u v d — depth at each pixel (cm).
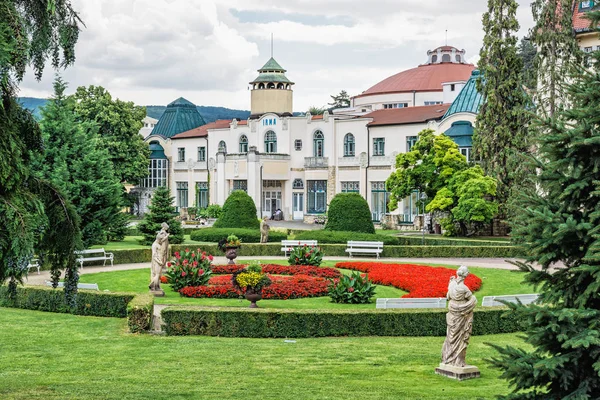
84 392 1412
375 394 1392
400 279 3009
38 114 3547
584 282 1053
